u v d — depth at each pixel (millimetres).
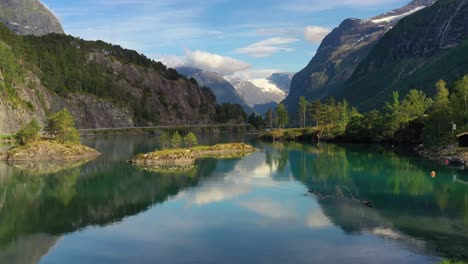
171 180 87312
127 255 43688
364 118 193250
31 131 141750
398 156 127062
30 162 118000
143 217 57969
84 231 51781
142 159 116438
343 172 96188
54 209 62844
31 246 46656
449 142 126500
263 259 42156
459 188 75312
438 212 58469
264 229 51781
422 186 77500
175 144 147250
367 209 60781
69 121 148625
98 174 95438
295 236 48906
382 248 44312
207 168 105375
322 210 60438
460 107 135125
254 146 177000
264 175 93500
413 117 175375
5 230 52344
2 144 167000
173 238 48781
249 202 66312
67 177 91500
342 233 49594
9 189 78125
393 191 73375
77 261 42344
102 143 196125
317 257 42281
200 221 55656
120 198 70000
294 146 175500
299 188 77625
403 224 52750
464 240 46500
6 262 42250
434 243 45562
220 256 43031
